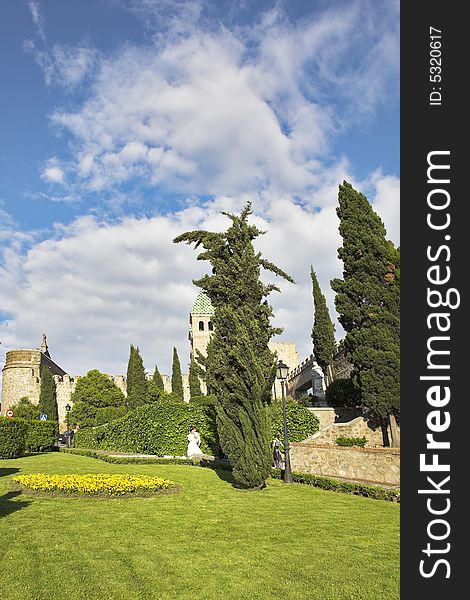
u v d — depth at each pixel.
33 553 7.73
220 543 8.60
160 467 19.44
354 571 7.22
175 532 9.27
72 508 11.05
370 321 21.30
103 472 17.42
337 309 22.20
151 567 7.29
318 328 34.47
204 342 81.50
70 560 7.47
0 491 12.70
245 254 15.93
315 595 6.36
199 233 16.47
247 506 11.86
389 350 20.41
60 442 44.59
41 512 10.52
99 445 32.50
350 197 22.67
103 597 6.20
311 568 7.35
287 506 11.88
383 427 21.89
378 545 8.54
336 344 34.69
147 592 6.39
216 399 14.94
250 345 14.69
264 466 14.34
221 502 12.30
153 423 25.78
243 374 14.50
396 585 6.71
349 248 22.11
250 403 14.58
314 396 35.06
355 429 21.91
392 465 14.98
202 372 15.35
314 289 35.25
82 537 8.71
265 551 8.17
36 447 28.08
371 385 20.39
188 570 7.20
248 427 14.42
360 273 21.81
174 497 12.82
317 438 21.84
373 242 21.77
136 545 8.37
